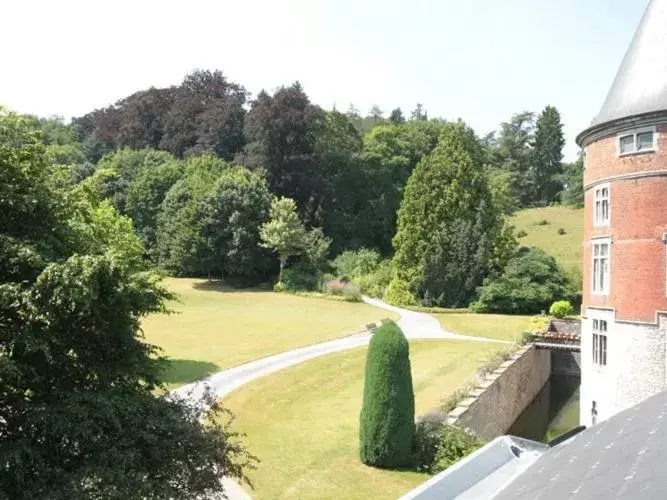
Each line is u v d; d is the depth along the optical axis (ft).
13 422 32.42
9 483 29.30
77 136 309.01
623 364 68.54
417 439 58.03
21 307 31.09
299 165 219.00
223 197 192.24
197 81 301.22
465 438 58.08
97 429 31.83
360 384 88.02
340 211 237.25
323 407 76.38
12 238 31.94
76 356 36.06
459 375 92.79
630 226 68.03
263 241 193.77
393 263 185.06
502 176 250.16
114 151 283.79
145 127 288.51
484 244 171.01
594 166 73.92
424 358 105.40
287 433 65.98
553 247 219.82
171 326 133.28
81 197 40.29
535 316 149.79
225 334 125.70
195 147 259.19
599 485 12.45
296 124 217.97
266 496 50.01
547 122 330.13
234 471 38.42
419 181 183.73
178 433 34.83
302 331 131.34
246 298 176.76
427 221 178.29
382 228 236.63
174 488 33.50
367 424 57.11
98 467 29.78
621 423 19.39
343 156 243.60
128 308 35.45
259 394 80.89
